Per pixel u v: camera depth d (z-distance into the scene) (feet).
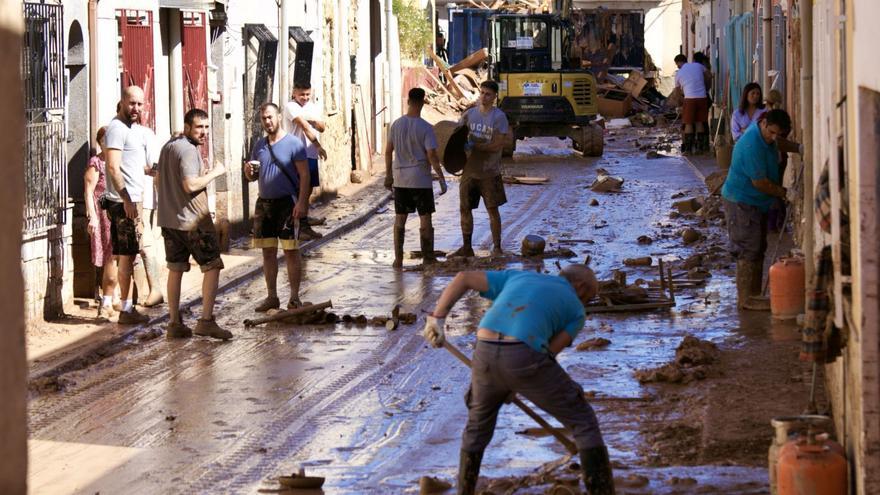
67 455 36.96
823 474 27.12
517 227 85.76
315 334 53.88
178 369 47.62
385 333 53.88
